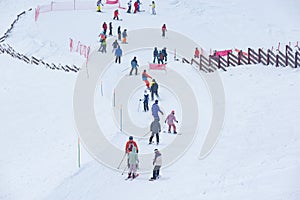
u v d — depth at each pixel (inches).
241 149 901.8
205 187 762.2
